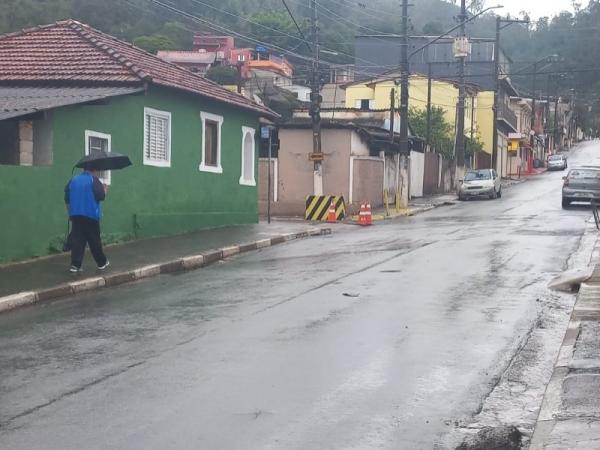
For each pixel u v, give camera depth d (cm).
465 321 949
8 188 1438
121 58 1873
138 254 1608
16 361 786
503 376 716
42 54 1953
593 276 1218
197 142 2139
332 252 1762
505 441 555
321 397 650
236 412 614
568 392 634
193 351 815
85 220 1358
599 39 8438
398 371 728
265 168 3266
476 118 6431
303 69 7238
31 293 1138
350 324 938
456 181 4784
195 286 1283
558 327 925
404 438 558
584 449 509
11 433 574
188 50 6397
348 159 3203
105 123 1734
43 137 1564
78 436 566
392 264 1500
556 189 4659
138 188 1870
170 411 620
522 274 1339
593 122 14425
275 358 780
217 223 2253
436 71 6888
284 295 1162
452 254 1638
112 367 757
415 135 4506
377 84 5538
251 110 2367
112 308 1087
